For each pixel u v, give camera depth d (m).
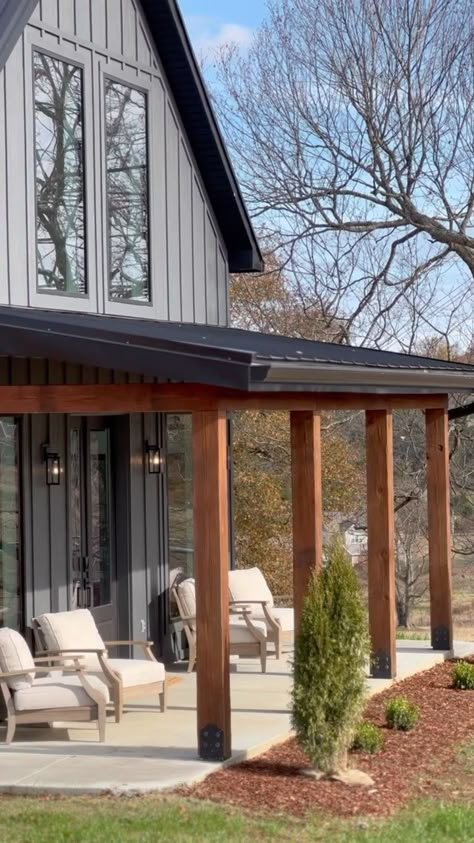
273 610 14.99
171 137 14.86
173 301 14.77
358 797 8.90
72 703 10.38
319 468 11.31
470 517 31.48
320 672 9.35
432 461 15.16
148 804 8.53
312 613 9.45
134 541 14.40
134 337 9.04
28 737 10.65
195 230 15.38
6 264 11.72
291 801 8.73
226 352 8.70
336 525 29.80
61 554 12.90
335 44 22.98
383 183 22.69
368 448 13.19
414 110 22.56
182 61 14.55
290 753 10.11
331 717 9.37
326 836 7.94
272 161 24.23
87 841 7.68
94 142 13.27
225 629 9.60
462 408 22.33
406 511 31.27
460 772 9.63
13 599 12.27
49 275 12.48
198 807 8.48
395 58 22.55
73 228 12.93
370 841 7.81
